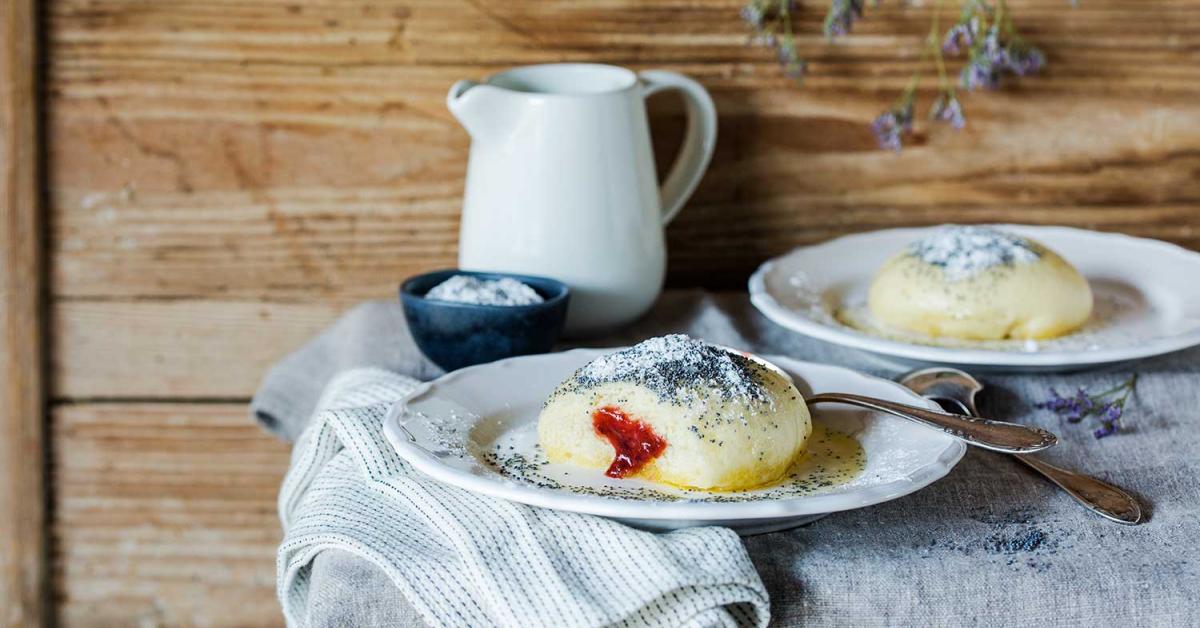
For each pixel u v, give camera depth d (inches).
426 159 44.0
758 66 43.3
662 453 32.6
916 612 31.4
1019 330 38.6
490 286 38.3
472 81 39.4
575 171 38.9
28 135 43.8
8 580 46.2
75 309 45.1
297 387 40.7
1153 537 32.4
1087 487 33.5
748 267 44.7
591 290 39.4
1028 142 43.8
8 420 45.3
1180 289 40.6
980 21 42.4
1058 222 44.3
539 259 39.2
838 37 43.2
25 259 44.4
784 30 43.0
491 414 35.0
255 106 43.7
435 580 31.0
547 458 33.6
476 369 35.8
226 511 46.6
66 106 43.8
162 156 44.1
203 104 43.7
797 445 33.2
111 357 45.5
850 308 40.8
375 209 44.4
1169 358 38.5
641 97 40.1
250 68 43.4
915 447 33.3
